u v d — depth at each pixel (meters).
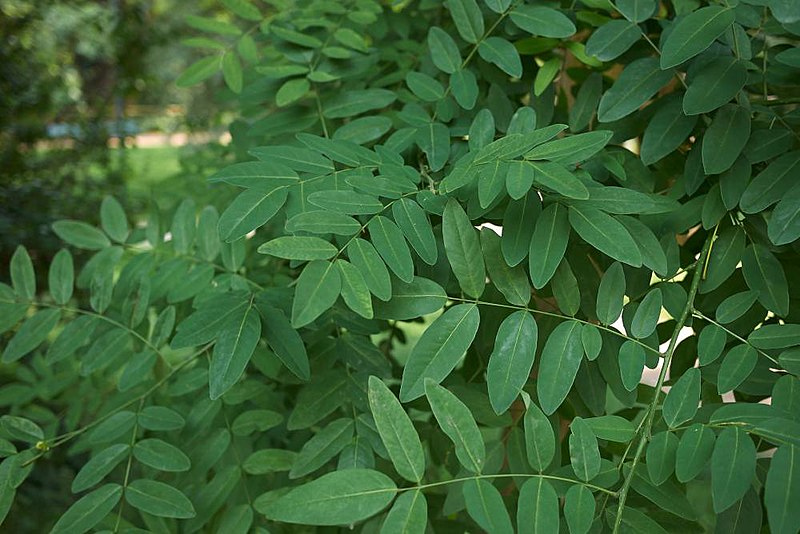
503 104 1.76
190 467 1.57
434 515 1.63
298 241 1.12
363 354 1.58
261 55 2.26
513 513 1.46
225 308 1.25
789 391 1.19
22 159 5.73
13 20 5.93
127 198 6.14
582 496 1.09
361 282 1.12
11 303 1.72
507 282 1.23
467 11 1.71
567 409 1.62
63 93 6.37
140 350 2.02
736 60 1.35
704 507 2.48
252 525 1.68
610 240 1.18
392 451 1.00
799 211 1.25
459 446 1.03
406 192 1.28
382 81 1.99
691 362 1.54
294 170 1.33
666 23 1.65
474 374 1.67
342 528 1.65
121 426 1.56
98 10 6.55
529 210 1.24
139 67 7.06
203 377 1.70
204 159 2.96
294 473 1.48
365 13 2.00
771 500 0.93
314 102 1.93
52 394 2.29
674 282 1.44
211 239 1.84
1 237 5.17
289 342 1.26
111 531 1.45
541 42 1.79
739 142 1.36
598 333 1.23
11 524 3.81
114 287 1.89
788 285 1.46
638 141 1.85
